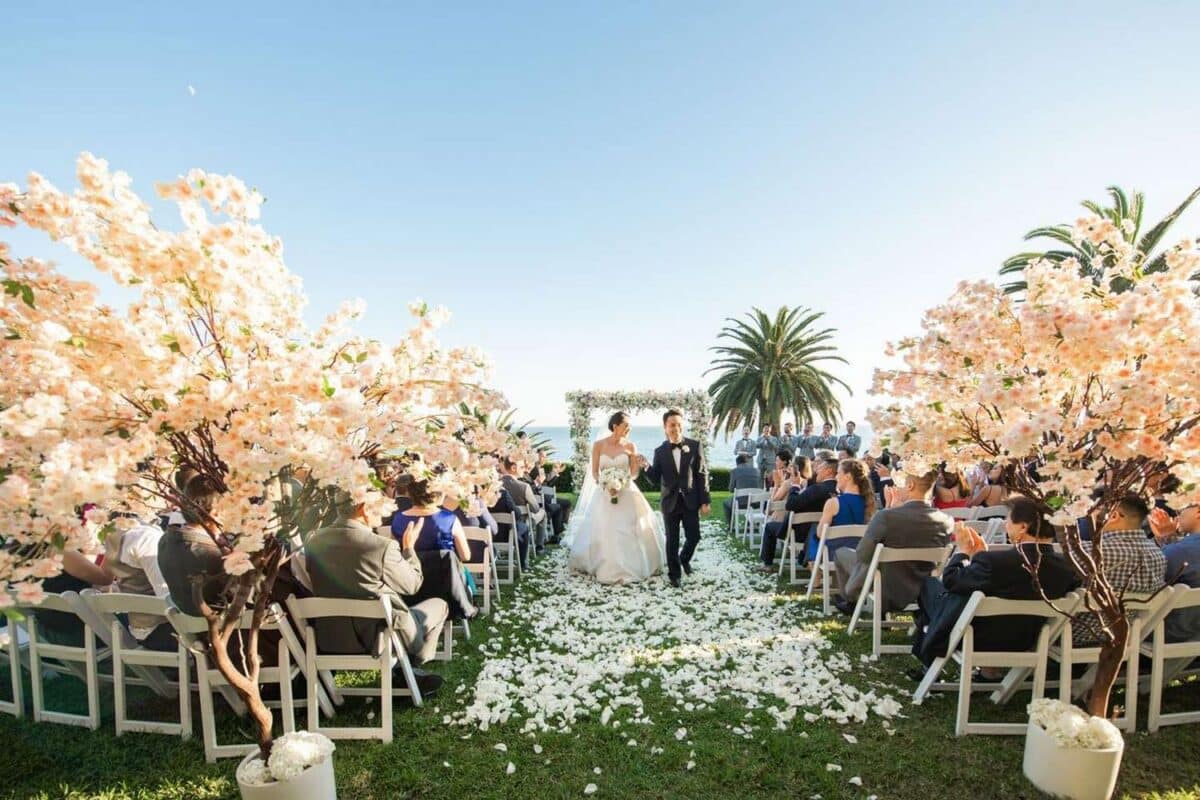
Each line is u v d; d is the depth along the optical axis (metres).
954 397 2.62
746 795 2.79
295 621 3.21
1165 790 2.74
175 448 2.12
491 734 3.30
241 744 3.22
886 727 3.32
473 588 4.85
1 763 3.04
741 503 9.88
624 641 4.76
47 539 1.77
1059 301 2.25
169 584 3.10
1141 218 15.29
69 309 1.91
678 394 14.63
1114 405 2.10
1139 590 3.20
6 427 1.66
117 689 3.33
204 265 1.91
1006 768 2.93
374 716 3.52
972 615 3.20
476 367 2.49
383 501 2.31
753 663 4.27
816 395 24.56
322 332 2.40
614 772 2.97
